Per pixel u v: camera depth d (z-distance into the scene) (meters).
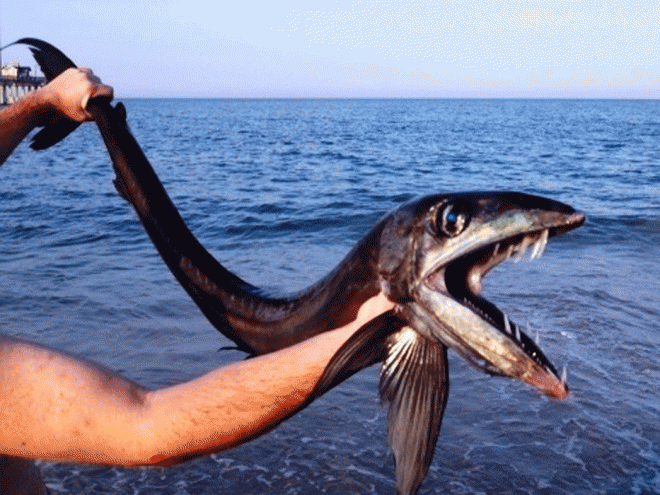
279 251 12.88
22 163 30.67
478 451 5.46
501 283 9.88
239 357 7.20
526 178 26.83
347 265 1.88
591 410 6.08
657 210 17.56
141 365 7.01
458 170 29.86
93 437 1.25
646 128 79.19
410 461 1.57
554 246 12.64
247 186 22.89
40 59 2.26
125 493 4.89
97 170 27.55
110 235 13.99
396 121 96.88
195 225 15.66
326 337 1.24
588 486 5.05
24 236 14.05
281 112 148.25
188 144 45.75
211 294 2.33
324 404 6.15
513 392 6.41
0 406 1.25
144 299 9.20
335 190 21.88
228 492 4.93
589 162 34.50
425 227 1.63
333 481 5.06
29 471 1.73
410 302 1.60
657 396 6.39
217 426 1.23
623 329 8.06
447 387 1.58
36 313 8.61
